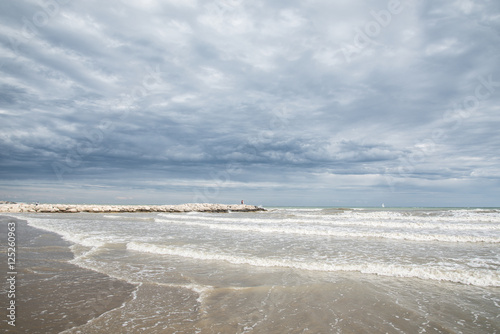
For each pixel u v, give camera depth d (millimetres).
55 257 9258
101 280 6801
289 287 6305
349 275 7215
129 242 12055
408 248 10531
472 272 6844
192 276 7191
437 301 5457
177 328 4359
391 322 4590
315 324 4516
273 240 12719
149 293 5926
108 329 4273
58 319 4594
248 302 5461
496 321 4602
